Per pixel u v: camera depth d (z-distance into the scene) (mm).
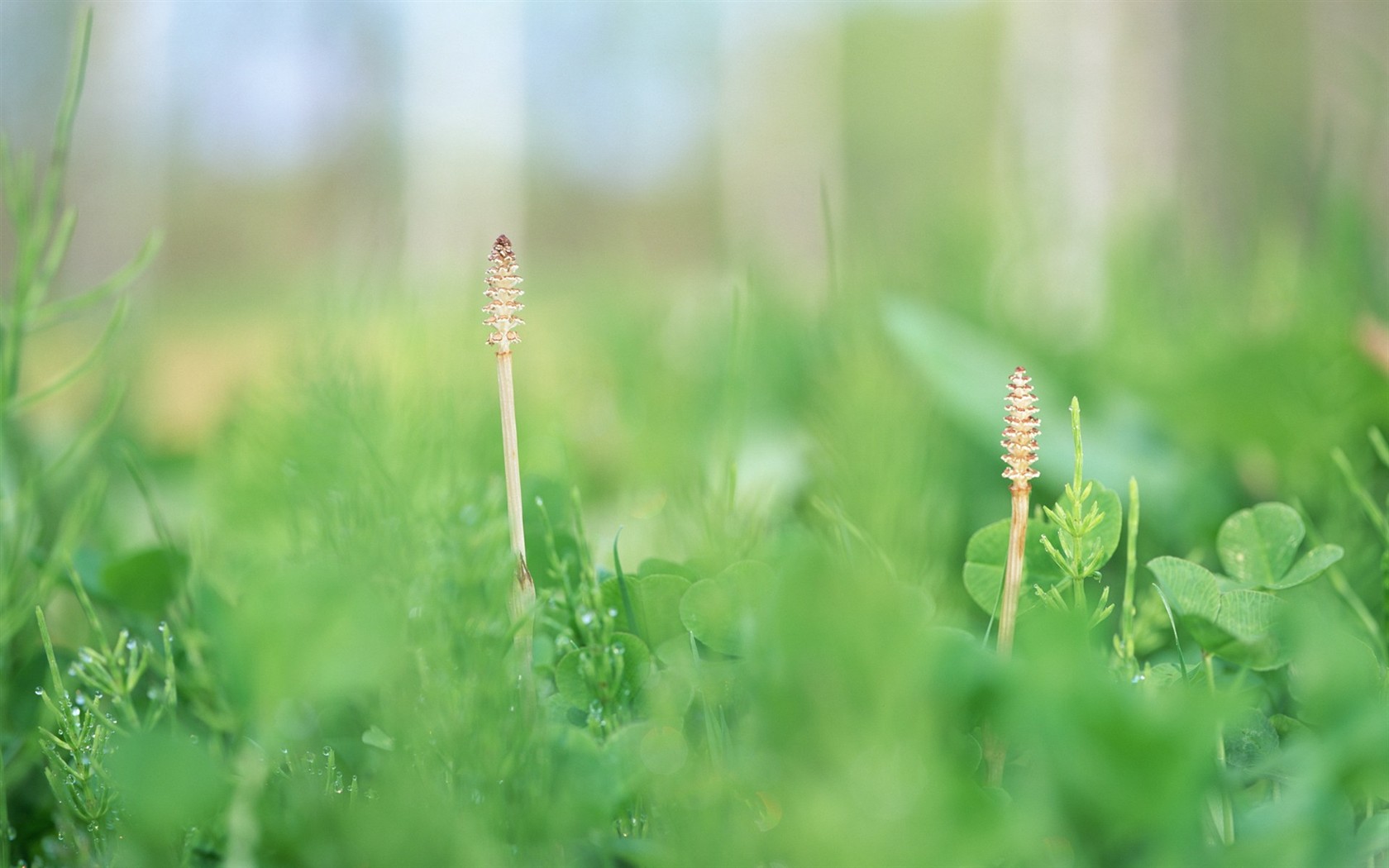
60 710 916
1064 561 905
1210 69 4688
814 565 827
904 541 1053
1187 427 1802
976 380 1876
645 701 921
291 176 18234
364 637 884
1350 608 1039
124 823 897
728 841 834
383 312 1451
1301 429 1629
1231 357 1691
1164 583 894
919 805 807
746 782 848
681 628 947
